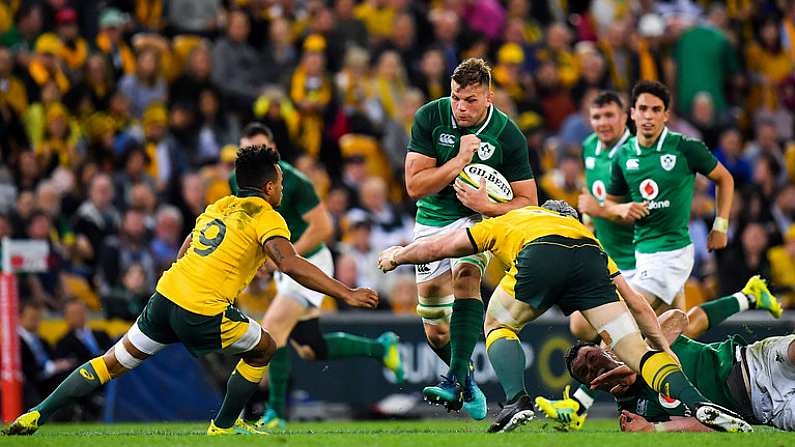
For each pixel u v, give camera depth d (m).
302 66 51.59
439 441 21.03
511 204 25.41
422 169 25.55
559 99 56.59
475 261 25.69
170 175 46.94
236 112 50.47
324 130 50.88
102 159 46.19
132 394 38.69
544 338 42.16
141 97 48.72
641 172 29.91
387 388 40.97
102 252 42.19
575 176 49.78
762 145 57.62
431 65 54.53
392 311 44.28
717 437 21.44
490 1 59.81
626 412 24.34
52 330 38.66
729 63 61.19
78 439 22.11
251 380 23.67
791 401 23.45
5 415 35.59
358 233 45.81
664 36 60.81
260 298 40.56
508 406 22.52
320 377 40.25
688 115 59.88
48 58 46.97
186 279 22.66
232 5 53.47
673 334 24.25
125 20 51.00
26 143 45.69
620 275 22.80
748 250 48.78
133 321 39.75
